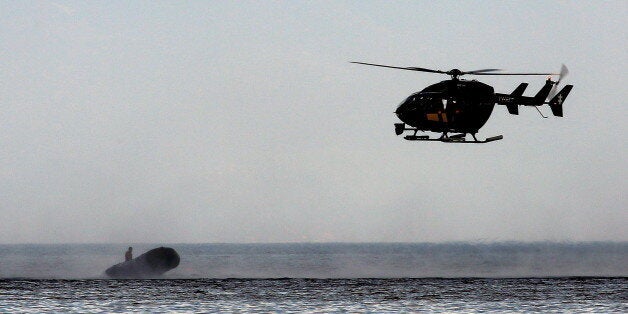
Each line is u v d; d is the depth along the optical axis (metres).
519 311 120.19
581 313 117.81
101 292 146.00
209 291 148.25
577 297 137.25
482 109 150.62
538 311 120.12
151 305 127.00
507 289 151.12
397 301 132.38
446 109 149.62
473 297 137.75
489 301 132.12
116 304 128.25
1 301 131.75
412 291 148.00
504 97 153.38
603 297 137.25
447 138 153.00
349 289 151.62
